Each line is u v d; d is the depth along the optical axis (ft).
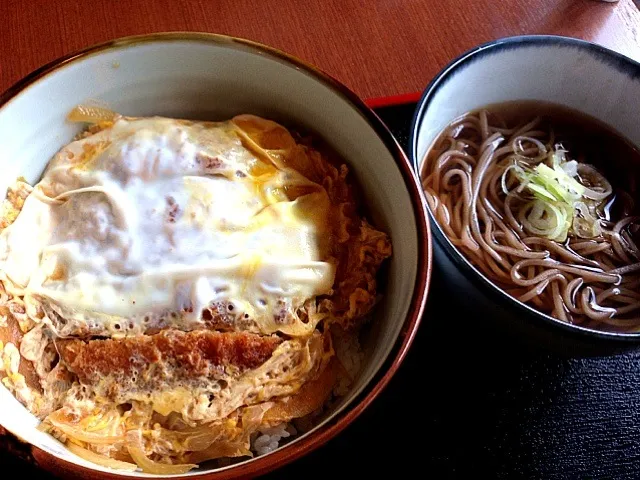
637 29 1.20
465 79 0.91
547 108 1.00
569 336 0.70
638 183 0.94
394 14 1.16
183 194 0.79
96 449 0.69
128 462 0.69
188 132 0.84
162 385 0.72
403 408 0.80
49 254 0.77
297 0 1.16
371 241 0.80
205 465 0.73
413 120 0.83
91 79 0.81
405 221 0.74
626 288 0.88
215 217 0.78
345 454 0.76
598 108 0.97
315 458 0.75
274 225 0.80
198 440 0.71
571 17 1.20
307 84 0.81
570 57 0.93
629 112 0.94
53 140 0.83
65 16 1.09
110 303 0.74
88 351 0.72
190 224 0.78
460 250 0.90
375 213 0.83
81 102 0.83
